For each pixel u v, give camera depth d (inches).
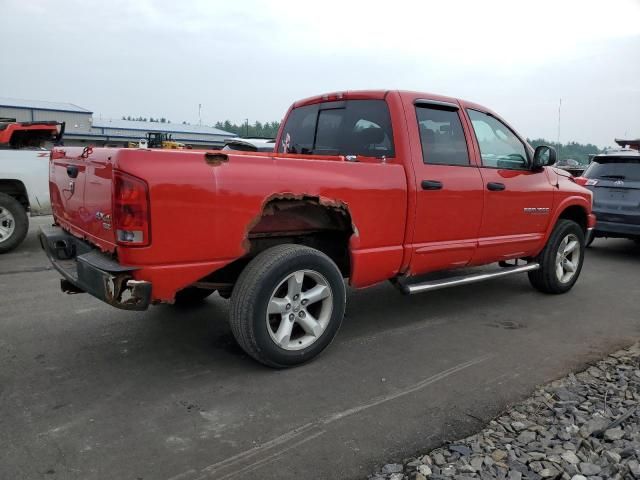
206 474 99.7
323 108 196.9
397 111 170.6
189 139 1839.3
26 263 274.1
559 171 235.8
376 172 159.2
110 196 121.6
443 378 144.9
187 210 124.3
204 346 163.0
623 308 218.1
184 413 122.1
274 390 135.0
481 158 193.3
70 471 99.5
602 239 418.9
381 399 131.5
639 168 327.3
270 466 102.7
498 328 188.7
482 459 104.9
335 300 151.9
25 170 303.0
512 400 132.4
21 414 120.0
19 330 173.3
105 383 136.7
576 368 153.9
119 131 1769.2
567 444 110.5
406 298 224.5
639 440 111.8
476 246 192.4
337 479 99.1
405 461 105.2
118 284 121.0
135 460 103.5
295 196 140.5
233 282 157.3
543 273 229.3
